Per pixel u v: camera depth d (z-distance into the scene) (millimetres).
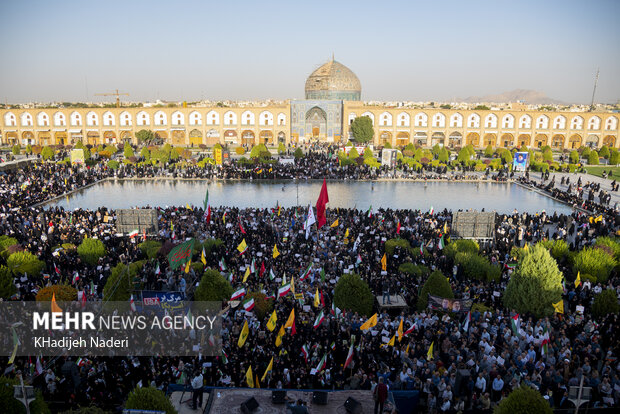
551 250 26844
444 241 28688
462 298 20000
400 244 26953
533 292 18375
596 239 27516
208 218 26969
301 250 25766
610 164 69250
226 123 86812
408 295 20656
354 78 94250
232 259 24375
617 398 12828
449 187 52688
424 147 85125
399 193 48656
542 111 83438
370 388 13617
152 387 10828
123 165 61188
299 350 15773
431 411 12461
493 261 25047
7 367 14688
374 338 16594
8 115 85375
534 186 51688
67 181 49719
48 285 20438
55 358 15414
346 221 32031
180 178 55719
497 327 16875
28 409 10805
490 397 13750
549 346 15680
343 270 23094
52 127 85688
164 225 31203
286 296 20000
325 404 12344
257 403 12078
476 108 86750
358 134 81688
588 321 17609
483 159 68875
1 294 19953
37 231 29562
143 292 18641
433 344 15945
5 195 41125
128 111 85312
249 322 17438
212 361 15008
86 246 24719
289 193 48094
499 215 35031
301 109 87625
